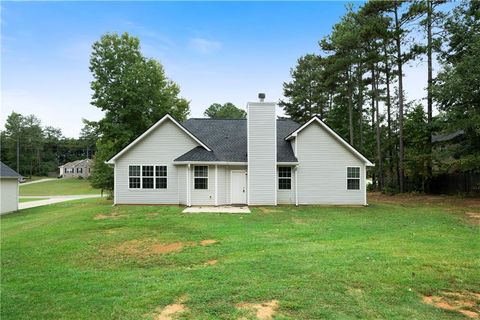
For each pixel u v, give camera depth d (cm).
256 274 625
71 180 7481
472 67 1961
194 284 576
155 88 3266
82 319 457
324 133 2012
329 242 924
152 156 1956
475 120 1936
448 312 470
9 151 8062
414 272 634
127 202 1936
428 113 2542
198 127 2322
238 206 1884
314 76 4725
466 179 2395
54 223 1334
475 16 2208
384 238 975
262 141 1936
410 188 2836
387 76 2941
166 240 980
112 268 722
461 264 689
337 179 2000
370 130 4009
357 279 591
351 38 2808
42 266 745
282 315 452
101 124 3133
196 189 1905
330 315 451
